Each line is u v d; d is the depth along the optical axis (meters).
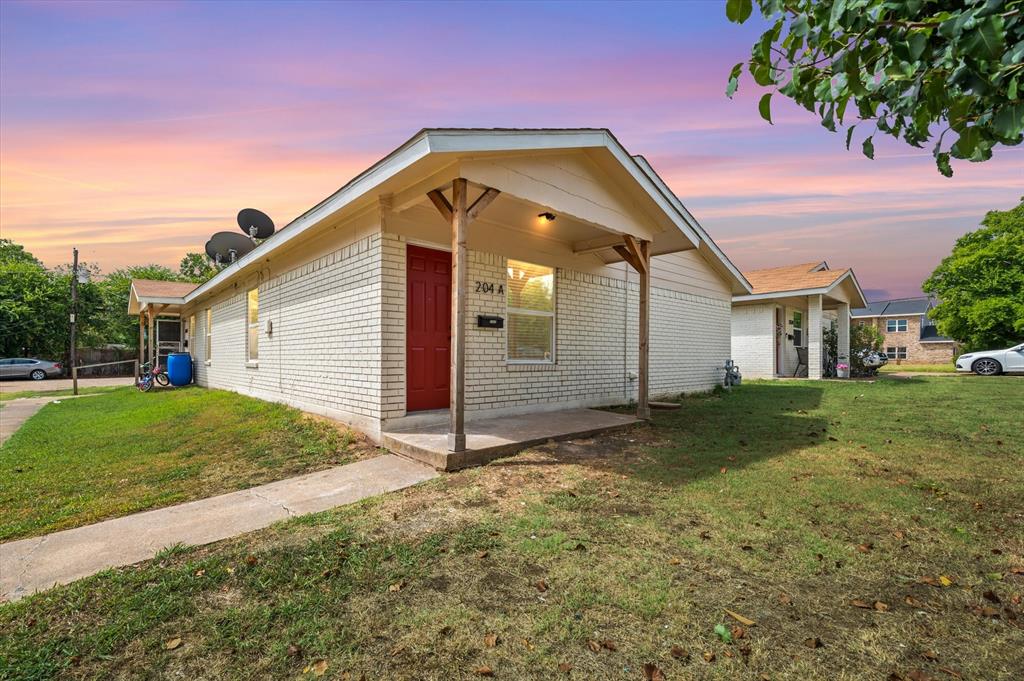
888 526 3.14
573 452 5.09
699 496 3.72
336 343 6.44
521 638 2.02
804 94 1.83
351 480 4.30
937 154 1.86
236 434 6.21
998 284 19.56
